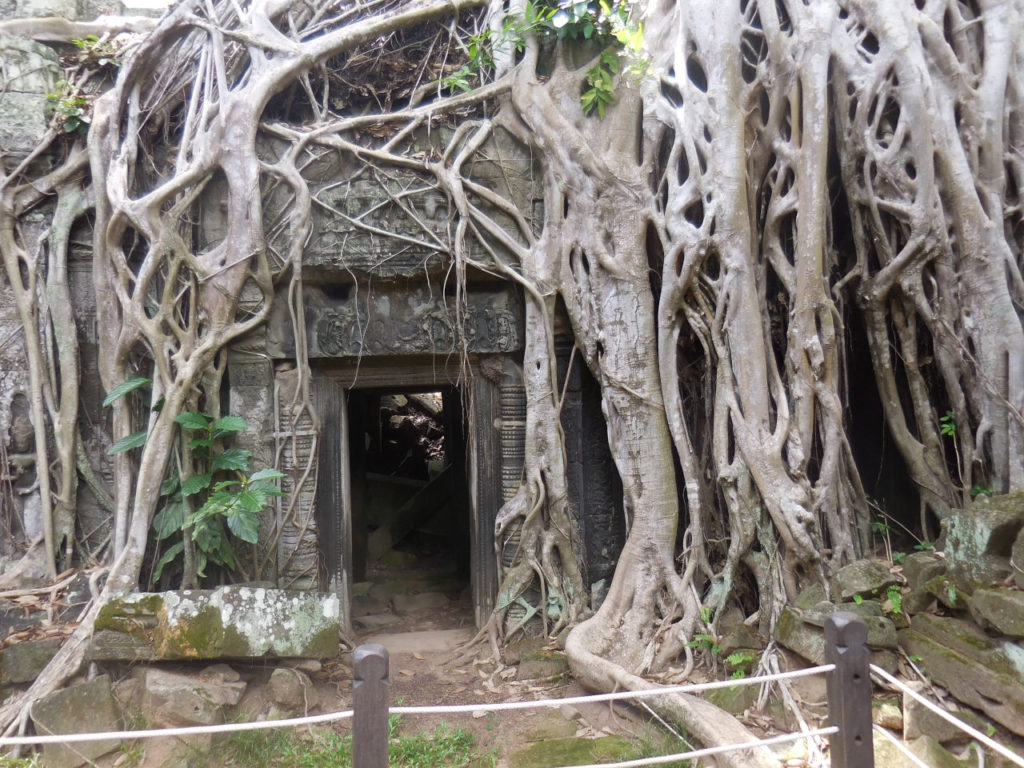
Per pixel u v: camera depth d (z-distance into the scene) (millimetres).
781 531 4531
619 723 4281
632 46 5160
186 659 4188
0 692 4289
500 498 5648
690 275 4824
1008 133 4855
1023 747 3340
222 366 5234
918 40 4711
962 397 4711
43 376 5297
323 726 4227
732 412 4695
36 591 4992
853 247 5152
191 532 4980
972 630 3701
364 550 7961
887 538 4980
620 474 5164
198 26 5371
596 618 4988
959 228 4676
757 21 5012
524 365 5438
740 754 3510
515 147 5477
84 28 5984
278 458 5352
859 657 2701
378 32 5523
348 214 5328
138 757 3814
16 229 5371
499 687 4840
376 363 5645
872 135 4742
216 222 5320
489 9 5633
